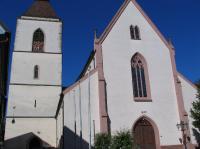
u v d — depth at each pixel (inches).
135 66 1737.2
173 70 1765.5
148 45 1795.0
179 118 1659.7
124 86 1648.6
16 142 1897.1
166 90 1717.5
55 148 1926.7
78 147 1444.4
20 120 1943.9
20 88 2010.3
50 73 2089.1
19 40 2128.4
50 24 2229.3
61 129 1595.7
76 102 1521.9
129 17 1828.2
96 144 1338.6
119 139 1309.1
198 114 1514.5
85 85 1568.7
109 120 1551.4
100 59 1654.8
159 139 1594.5
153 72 1742.1
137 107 1628.9
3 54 1153.4
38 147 1934.1
